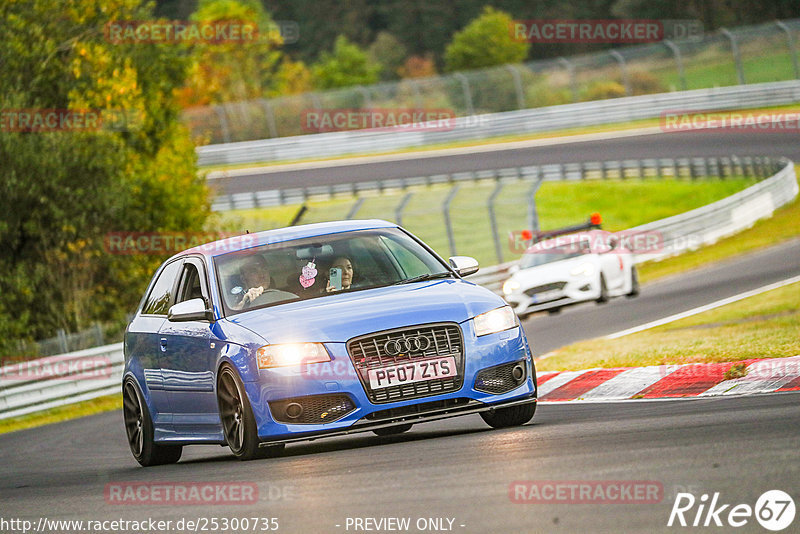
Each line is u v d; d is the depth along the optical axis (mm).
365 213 151250
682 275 87688
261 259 28812
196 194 112875
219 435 27625
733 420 22641
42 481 30844
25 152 88688
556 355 47469
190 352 28250
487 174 159625
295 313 26359
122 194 94938
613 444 20969
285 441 25156
